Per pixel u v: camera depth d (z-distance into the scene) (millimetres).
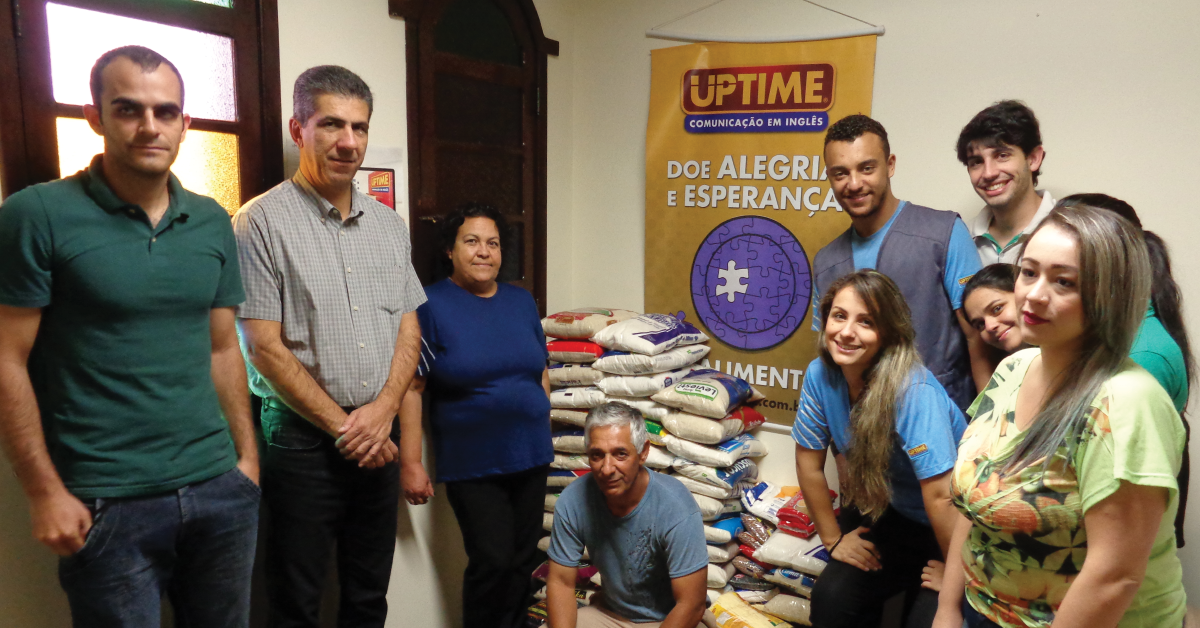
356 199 2023
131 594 1537
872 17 2607
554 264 3295
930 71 2527
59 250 1411
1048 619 1261
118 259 1459
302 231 1891
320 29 2232
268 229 1842
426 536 2645
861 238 2289
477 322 2367
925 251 2141
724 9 2887
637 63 3121
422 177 2596
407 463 2285
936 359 2172
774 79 2791
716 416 2572
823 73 2701
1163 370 1485
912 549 2021
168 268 1528
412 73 2529
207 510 1633
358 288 1976
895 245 2184
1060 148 2371
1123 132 2271
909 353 1863
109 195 1463
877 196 2139
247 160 2078
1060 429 1160
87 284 1433
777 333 2896
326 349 1911
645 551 2043
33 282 1399
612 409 1987
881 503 1915
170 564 1627
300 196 1920
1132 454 1084
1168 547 1204
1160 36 2188
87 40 1748
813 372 2074
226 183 2047
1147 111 2230
